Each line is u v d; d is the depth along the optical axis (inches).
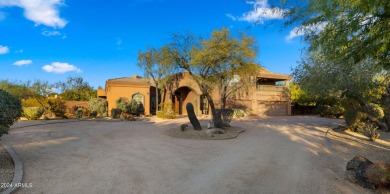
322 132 730.8
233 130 730.8
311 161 372.2
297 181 277.6
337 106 1286.9
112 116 1141.1
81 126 804.0
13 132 628.1
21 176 272.8
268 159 385.4
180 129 687.1
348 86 650.2
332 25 225.6
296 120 1151.0
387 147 486.9
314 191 248.1
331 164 353.4
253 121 1080.2
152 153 417.7
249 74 808.9
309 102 1617.9
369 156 405.1
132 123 933.8
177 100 1535.4
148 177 285.4
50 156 378.0
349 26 211.3
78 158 370.3
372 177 251.1
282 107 1524.4
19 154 383.9
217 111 758.5
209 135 605.0
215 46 689.6
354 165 276.8
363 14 203.2
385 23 198.4
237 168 330.3
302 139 598.9
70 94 1772.9
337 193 243.4
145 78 1342.3
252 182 273.4
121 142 520.7
